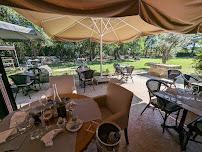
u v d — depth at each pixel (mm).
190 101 1442
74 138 776
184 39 5754
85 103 1329
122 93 1410
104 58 15641
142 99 2961
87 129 874
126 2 871
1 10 5160
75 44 11344
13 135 799
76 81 4637
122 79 4918
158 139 1604
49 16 2096
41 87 3863
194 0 1096
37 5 750
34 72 3781
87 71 3330
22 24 6176
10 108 1835
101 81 4250
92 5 832
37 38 3221
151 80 2158
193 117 2143
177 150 1431
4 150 669
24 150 671
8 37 3020
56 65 9477
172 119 2090
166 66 4719
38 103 1311
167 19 1203
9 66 7977
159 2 1013
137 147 1471
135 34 3389
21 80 2781
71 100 1370
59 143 727
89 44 12406
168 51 6750
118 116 1200
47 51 15797
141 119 2072
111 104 1604
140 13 959
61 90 1982
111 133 734
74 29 3146
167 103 1868
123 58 16750
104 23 3277
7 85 1796
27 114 1021
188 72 6102
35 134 799
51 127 887
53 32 2898
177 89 1938
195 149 1444
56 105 1163
